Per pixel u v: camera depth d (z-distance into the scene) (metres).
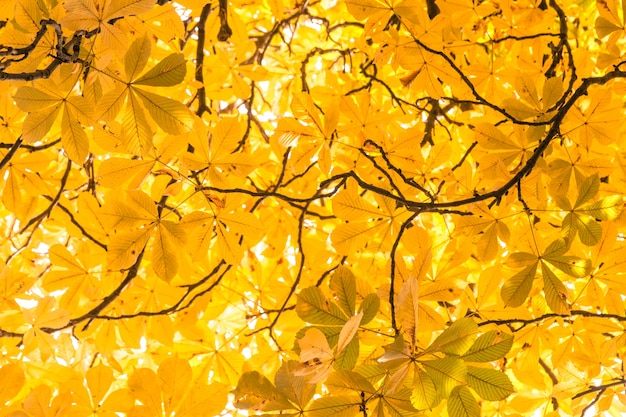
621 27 4.43
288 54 5.82
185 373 4.40
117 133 4.30
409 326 3.78
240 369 4.78
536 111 4.34
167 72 3.95
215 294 4.89
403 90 5.82
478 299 4.53
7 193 4.68
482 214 4.39
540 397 4.89
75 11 3.78
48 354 4.45
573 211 4.24
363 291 4.09
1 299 4.62
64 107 4.01
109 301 4.54
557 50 4.78
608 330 4.50
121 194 4.73
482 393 3.84
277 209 4.99
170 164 4.77
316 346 3.71
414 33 4.55
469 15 4.79
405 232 4.42
